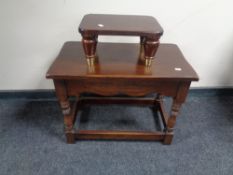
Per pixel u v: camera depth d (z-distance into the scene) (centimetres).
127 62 87
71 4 104
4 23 107
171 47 104
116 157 98
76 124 116
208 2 107
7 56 118
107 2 105
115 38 115
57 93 85
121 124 118
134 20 87
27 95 133
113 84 82
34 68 124
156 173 92
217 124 120
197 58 126
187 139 109
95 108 129
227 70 132
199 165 96
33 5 103
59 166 94
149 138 103
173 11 109
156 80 79
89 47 79
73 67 81
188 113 127
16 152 99
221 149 104
